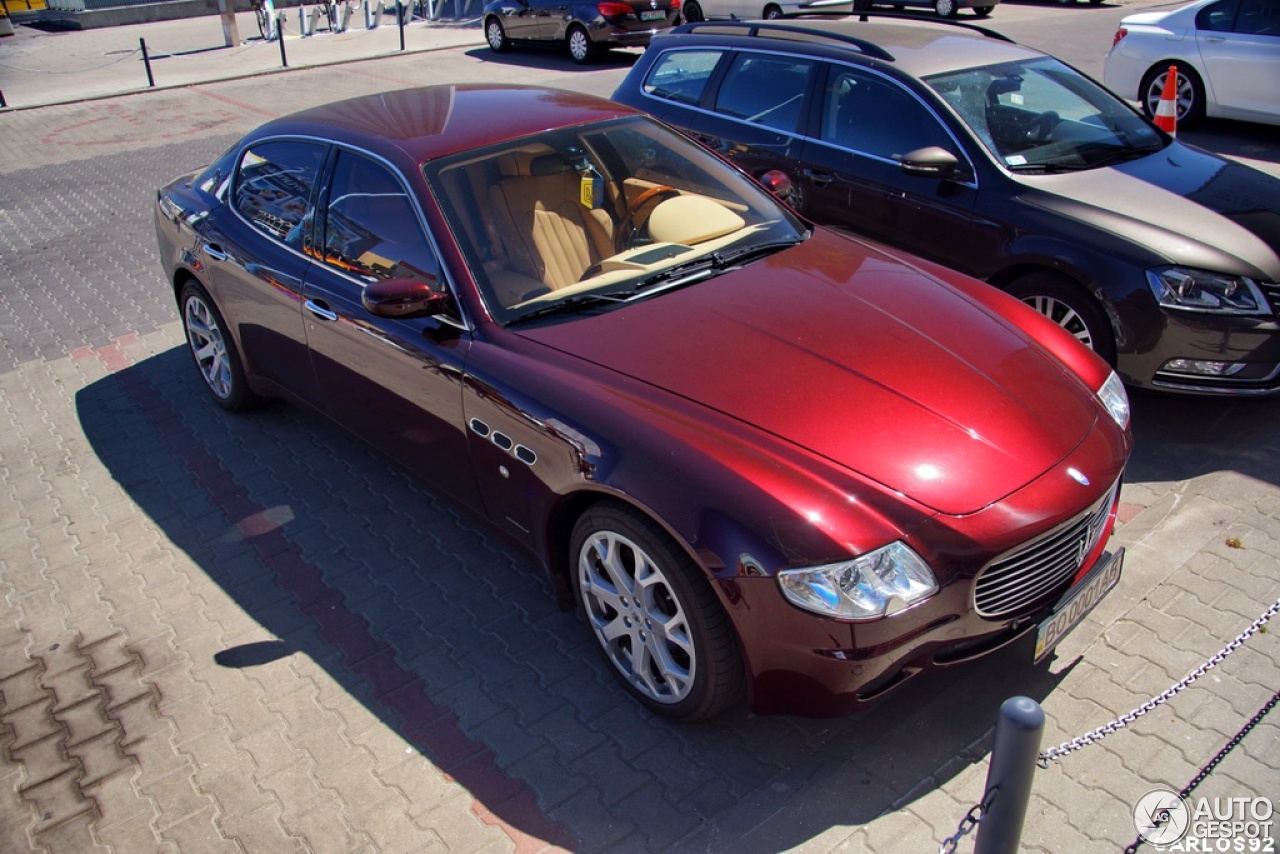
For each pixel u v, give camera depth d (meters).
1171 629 3.63
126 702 3.69
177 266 5.44
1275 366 4.71
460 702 3.57
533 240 3.91
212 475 5.17
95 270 8.23
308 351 4.54
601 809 3.09
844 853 2.88
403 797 3.19
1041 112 5.65
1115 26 17.34
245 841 3.08
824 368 3.30
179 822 3.16
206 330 5.60
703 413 3.13
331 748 3.41
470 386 3.60
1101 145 5.56
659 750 3.30
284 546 4.55
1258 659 3.47
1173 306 4.63
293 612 4.11
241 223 4.96
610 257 3.97
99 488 5.13
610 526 3.19
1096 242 4.83
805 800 3.06
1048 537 2.96
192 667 3.84
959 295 3.86
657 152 4.43
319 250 4.44
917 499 2.87
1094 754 3.14
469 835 3.03
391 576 4.29
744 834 2.97
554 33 16.80
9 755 3.49
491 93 4.75
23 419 5.88
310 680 3.72
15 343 6.91
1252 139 10.06
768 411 3.12
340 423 4.67
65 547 4.66
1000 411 3.18
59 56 21.14
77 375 6.39
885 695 2.93
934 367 3.33
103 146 12.64
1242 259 4.65
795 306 3.65
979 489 2.92
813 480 2.89
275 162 4.84
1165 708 3.29
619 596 3.32
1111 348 4.89
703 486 2.92
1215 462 4.65
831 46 6.08
